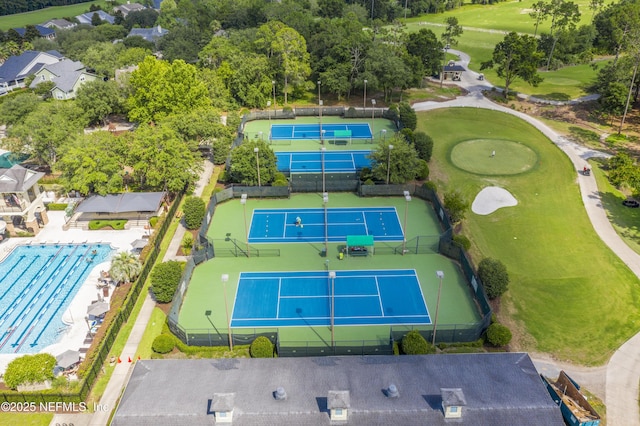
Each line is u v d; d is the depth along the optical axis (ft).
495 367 143.54
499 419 125.59
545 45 510.17
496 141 343.87
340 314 191.42
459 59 550.36
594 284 205.67
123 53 476.95
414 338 166.40
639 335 179.83
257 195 276.00
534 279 209.36
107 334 175.63
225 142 311.88
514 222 250.16
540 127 363.56
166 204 263.49
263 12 600.39
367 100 427.33
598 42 529.86
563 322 186.70
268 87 401.49
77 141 266.57
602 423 145.59
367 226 248.52
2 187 229.25
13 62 490.90
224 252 228.63
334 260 223.71
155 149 261.03
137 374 142.82
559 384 156.04
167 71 345.72
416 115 392.47
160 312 192.85
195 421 126.52
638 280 208.13
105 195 254.27
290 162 318.24
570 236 237.45
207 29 600.80
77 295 201.77
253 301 198.90
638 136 342.03
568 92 428.97
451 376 139.64
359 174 295.89
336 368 144.97
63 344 176.96
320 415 127.34
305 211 263.49
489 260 195.72
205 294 202.90
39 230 246.68
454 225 248.32
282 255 227.81
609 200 268.62
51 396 151.74
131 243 228.63
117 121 388.57
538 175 296.10
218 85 396.37
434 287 205.05
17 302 198.08
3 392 151.02
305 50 419.33
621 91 343.05
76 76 425.69
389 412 127.13
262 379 140.26
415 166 278.87
